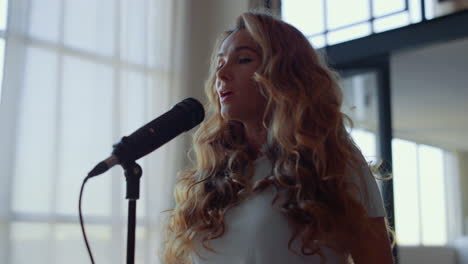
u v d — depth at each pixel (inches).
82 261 114.3
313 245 44.1
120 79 125.6
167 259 55.2
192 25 144.0
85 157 117.7
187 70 140.5
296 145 48.3
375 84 123.0
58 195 112.6
